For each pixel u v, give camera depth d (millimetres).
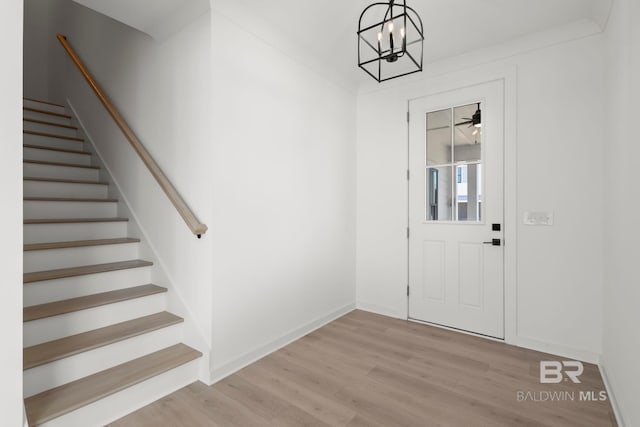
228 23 2217
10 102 1356
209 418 1771
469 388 2074
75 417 1625
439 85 3096
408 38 2648
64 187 2961
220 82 2170
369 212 3580
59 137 3453
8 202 1351
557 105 2520
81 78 3629
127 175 2951
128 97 2902
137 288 2459
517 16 2346
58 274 2104
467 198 2977
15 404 1359
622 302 1765
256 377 2195
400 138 3346
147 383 1900
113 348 1951
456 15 2332
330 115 3232
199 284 2207
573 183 2457
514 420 1769
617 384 1857
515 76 2689
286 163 2715
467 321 2975
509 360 2439
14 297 1363
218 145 2160
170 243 2451
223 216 2199
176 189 2400
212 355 2133
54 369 1726
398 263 3365
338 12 2303
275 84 2600
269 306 2568
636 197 1521
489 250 2852
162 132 2525
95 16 3348
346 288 3525
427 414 1819
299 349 2625
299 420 1763
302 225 2898
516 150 2688
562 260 2500
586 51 2406
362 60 3037
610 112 2115
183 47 2312
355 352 2574
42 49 4328
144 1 2104
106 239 2754
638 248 1479
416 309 3277
